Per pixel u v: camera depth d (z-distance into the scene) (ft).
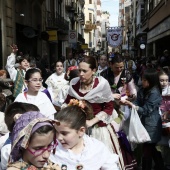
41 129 6.31
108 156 8.80
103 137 12.28
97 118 12.07
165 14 53.06
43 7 73.56
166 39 72.13
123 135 13.93
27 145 6.29
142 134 14.49
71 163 8.29
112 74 16.19
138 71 56.49
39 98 14.40
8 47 47.29
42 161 6.51
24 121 6.61
